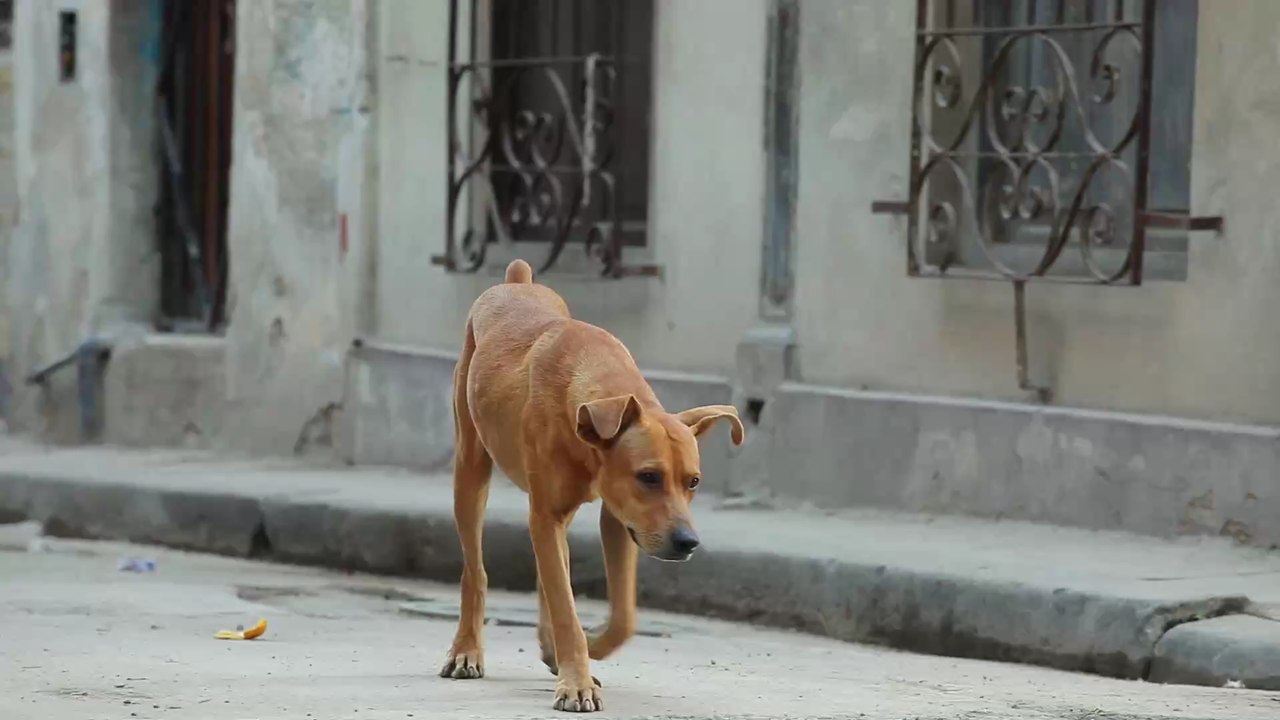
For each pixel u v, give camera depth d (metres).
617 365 8.45
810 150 15.12
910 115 14.57
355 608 13.05
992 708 8.77
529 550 14.08
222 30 20.11
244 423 19.31
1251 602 10.97
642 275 16.14
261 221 19.12
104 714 7.93
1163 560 12.26
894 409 14.48
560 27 17.22
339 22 18.47
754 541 13.09
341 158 18.50
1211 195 12.91
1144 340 13.34
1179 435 12.95
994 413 13.94
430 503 15.18
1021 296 13.77
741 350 15.44
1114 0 13.69
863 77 14.82
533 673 9.66
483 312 9.33
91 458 18.97
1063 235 13.38
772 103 15.30
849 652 11.70
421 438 17.77
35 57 20.95
